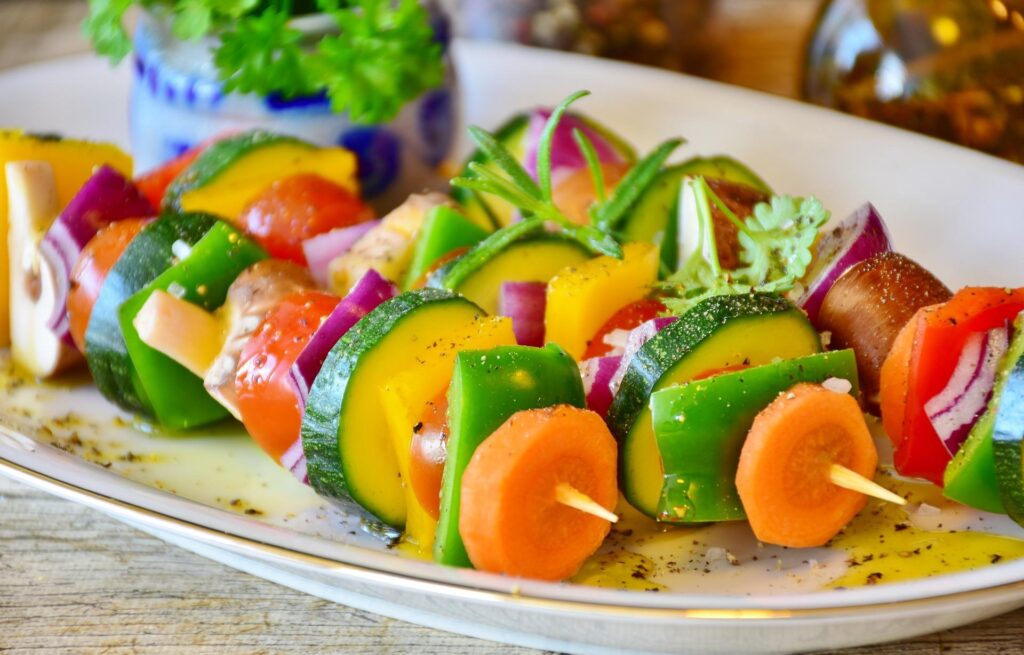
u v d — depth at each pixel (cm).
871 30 53
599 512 33
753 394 34
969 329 35
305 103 49
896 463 36
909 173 49
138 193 44
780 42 67
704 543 36
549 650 35
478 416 34
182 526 35
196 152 47
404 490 36
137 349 40
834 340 38
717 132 52
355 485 36
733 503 35
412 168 51
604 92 55
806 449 34
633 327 38
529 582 33
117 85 58
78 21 75
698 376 35
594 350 38
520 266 40
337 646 35
